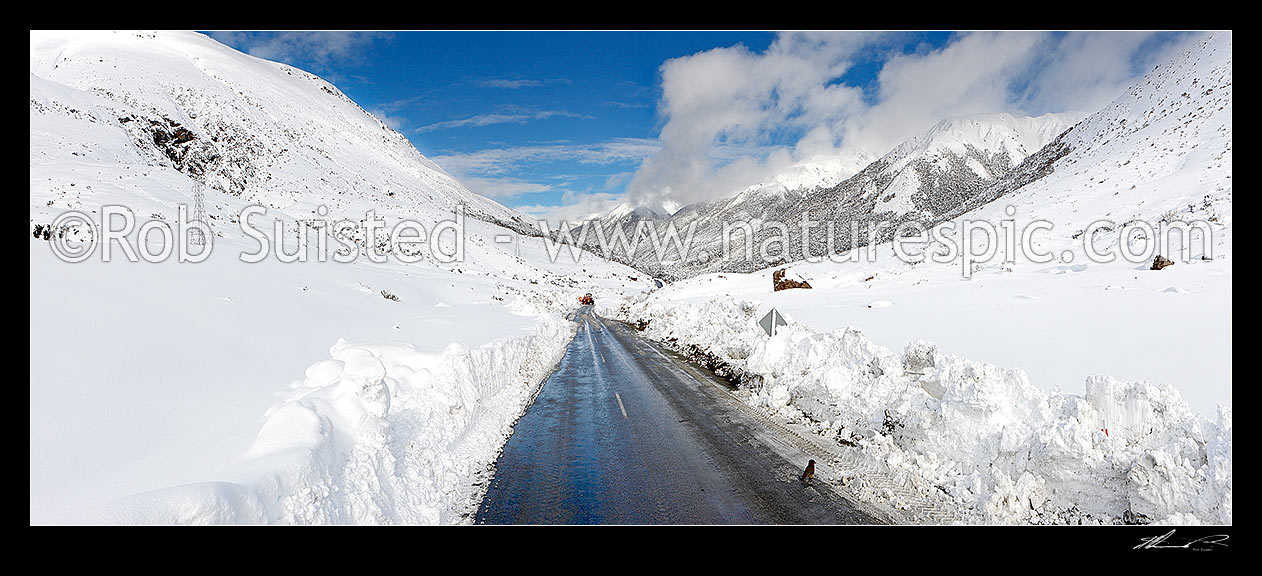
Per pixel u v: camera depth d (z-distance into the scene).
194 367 7.95
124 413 6.01
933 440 7.21
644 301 48.06
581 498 6.79
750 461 7.93
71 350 6.85
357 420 6.73
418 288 30.70
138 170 35.19
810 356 11.41
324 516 5.16
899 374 8.86
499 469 8.00
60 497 4.28
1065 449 5.77
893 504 6.29
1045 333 13.40
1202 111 51.97
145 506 3.81
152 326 8.78
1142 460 5.28
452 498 6.84
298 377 9.02
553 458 8.45
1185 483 5.12
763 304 28.58
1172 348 10.55
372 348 10.19
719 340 18.88
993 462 6.54
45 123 42.56
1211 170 39.16
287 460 5.14
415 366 9.92
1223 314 12.95
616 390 13.90
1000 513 5.83
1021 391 7.14
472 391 10.31
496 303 33.84
